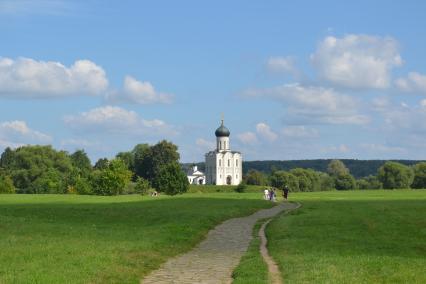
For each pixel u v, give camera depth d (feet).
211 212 216.33
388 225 164.66
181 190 530.68
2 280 75.00
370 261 95.20
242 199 332.39
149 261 99.04
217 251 119.14
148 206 252.21
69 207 241.35
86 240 123.24
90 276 80.02
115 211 218.59
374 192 509.76
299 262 94.32
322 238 134.31
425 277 81.20
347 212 213.46
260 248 122.62
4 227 150.00
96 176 594.24
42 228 149.79
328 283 75.51
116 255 99.60
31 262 90.68
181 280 82.74
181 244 126.00
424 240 133.08
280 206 282.97
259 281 77.87
